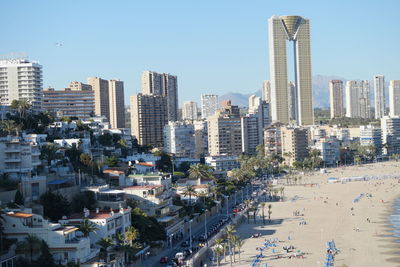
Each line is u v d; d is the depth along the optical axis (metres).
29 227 164.88
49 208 198.88
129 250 177.25
